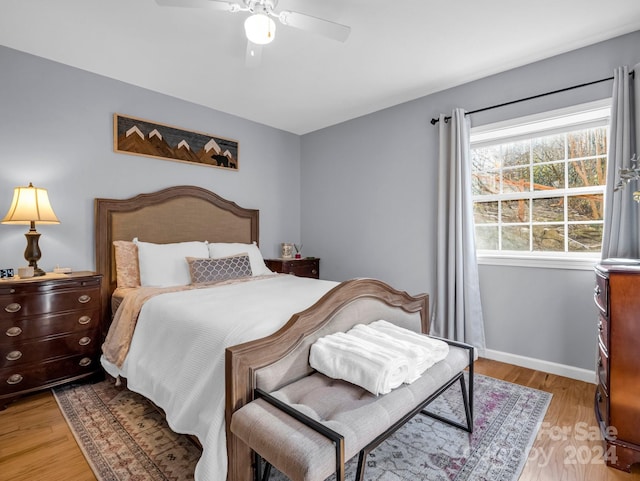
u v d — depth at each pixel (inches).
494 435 73.5
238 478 52.1
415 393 58.1
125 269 114.1
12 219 90.4
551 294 107.3
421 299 100.0
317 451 40.9
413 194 138.3
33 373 89.4
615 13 84.0
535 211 119.6
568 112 101.9
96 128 115.6
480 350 117.8
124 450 68.1
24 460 65.4
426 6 81.5
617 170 90.0
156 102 130.1
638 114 87.7
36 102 103.9
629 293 62.7
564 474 61.9
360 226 157.5
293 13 70.4
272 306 78.7
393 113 144.6
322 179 174.9
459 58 106.0
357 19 86.5
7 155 99.1
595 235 108.3
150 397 74.3
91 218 114.7
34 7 81.0
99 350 101.9
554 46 99.3
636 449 61.3
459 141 119.4
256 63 89.7
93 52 102.1
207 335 65.4
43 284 90.8
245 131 160.6
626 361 62.9
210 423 55.7
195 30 90.9
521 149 122.3
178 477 60.4
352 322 76.8
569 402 87.6
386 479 60.4
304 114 154.9
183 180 138.4
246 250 140.2
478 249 131.1
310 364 64.7
